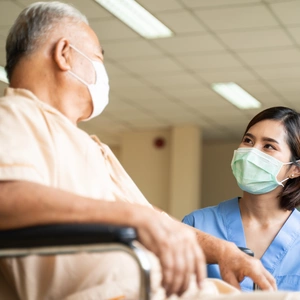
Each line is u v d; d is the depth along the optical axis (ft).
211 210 8.39
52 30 4.70
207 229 8.17
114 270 4.14
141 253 2.94
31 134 4.05
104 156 4.94
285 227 8.00
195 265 3.22
